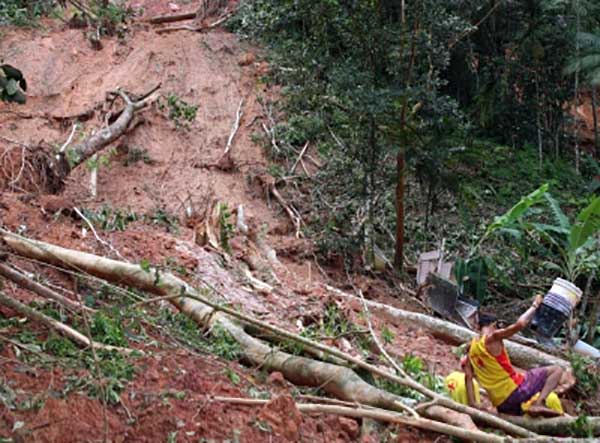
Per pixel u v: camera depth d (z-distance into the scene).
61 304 5.81
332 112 13.27
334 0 10.59
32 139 12.05
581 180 15.02
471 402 6.35
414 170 11.12
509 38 15.55
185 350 5.91
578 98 17.25
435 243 11.64
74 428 4.46
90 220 8.59
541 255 12.11
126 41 15.07
